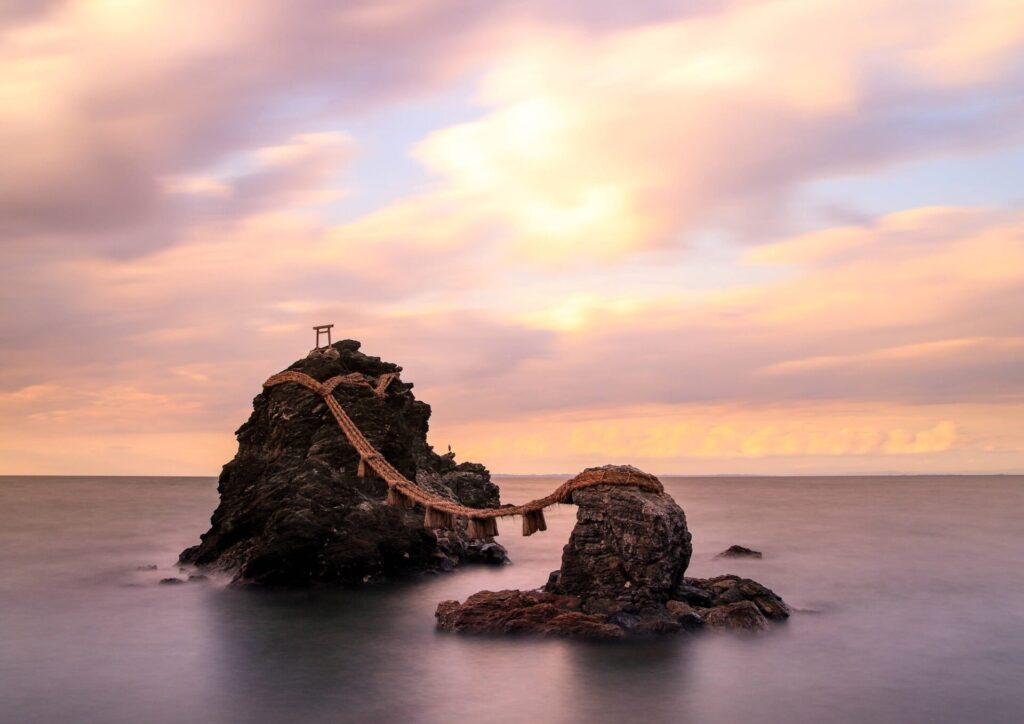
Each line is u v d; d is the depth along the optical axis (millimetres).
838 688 39781
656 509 47625
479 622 48531
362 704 37594
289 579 61969
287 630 49750
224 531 69500
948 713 37031
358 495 65688
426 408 85875
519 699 37969
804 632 49000
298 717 36219
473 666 42344
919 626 51469
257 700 38281
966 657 44969
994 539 100125
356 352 78125
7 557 81688
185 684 40531
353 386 71625
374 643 46625
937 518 137125
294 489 64688
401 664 42875
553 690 39031
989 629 50906
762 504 187500
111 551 86625
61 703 38156
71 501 193000
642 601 47594
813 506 177750
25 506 169750
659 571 47531
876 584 66062
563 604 48312
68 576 69062
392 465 70062
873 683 40562
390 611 54094
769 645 45938
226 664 43438
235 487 72188
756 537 101938
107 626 51156
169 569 72312
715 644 45469
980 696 39094
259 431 72875
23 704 38031
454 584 63594
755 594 52531
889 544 94312
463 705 37344
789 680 40688
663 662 42625
